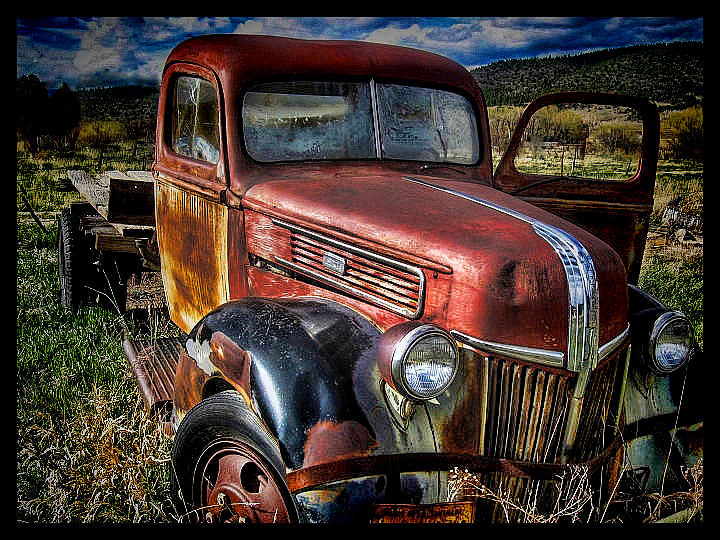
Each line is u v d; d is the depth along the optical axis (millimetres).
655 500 2555
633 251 3434
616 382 2467
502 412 2184
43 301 5441
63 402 3523
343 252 2525
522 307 2141
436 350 2076
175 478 2508
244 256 2975
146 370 3480
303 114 3098
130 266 5191
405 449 2107
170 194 3564
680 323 2588
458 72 3508
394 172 3154
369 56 3283
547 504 2295
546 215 2566
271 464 2117
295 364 2152
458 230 2303
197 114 3283
